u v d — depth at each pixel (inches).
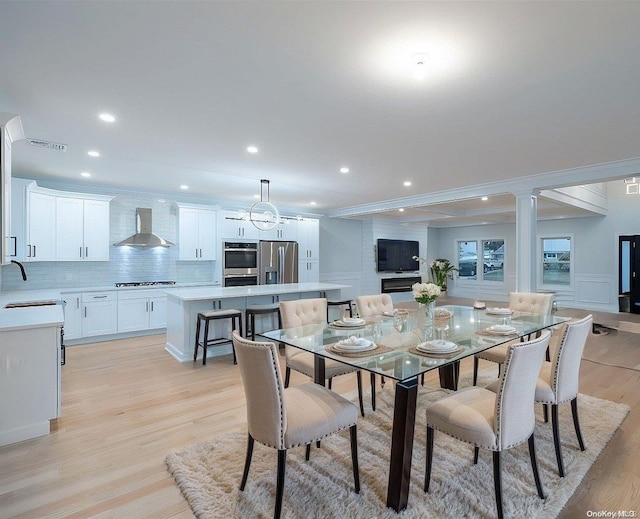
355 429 80.4
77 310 203.3
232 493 77.5
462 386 142.6
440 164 169.2
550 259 369.1
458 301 397.7
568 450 93.8
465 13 65.3
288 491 78.2
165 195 248.5
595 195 307.0
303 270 305.9
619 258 321.4
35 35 71.8
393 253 379.2
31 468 87.1
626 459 90.8
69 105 105.0
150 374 155.3
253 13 65.7
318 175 191.9
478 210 331.3
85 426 108.4
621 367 165.6
